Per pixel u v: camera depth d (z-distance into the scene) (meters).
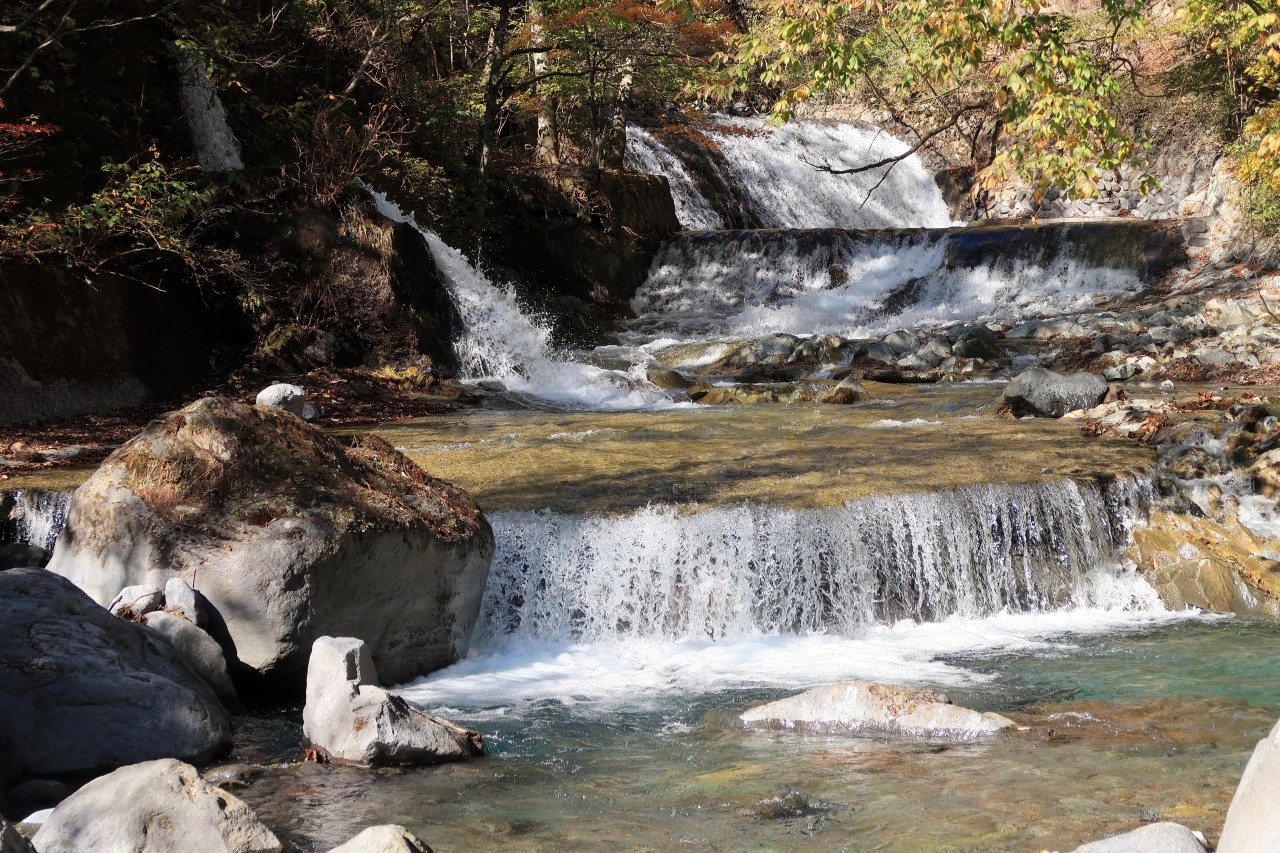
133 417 11.30
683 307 22.86
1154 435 10.55
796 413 12.52
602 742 5.14
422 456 9.66
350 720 4.89
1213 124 23.80
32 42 12.21
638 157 25.33
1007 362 16.30
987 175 10.05
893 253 22.78
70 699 4.73
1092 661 6.45
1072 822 3.83
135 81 13.66
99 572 5.91
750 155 27.84
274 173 15.02
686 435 10.80
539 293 19.19
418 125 17.88
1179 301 18.42
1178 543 8.06
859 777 4.46
